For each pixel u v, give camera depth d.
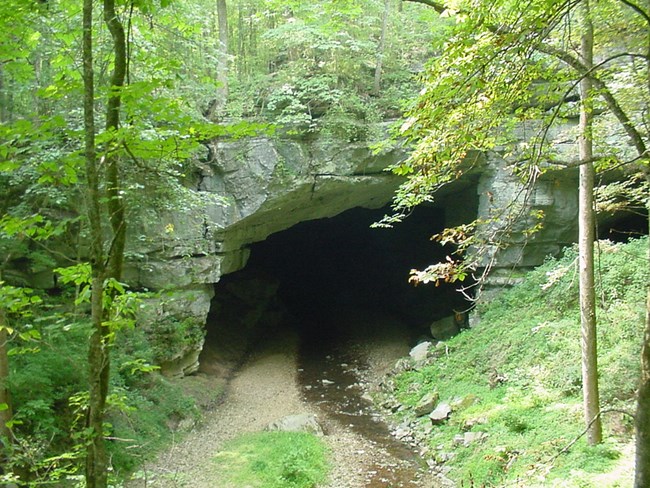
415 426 15.16
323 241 33.38
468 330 19.53
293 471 11.64
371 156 18.55
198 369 18.86
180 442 13.60
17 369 9.81
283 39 18.34
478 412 13.77
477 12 5.39
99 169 3.98
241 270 27.20
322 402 17.64
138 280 16.20
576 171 18.34
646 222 21.73
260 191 17.67
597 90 6.34
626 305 13.85
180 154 4.26
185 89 12.19
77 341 11.20
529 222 19.16
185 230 16.81
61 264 12.62
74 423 5.37
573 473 9.52
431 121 5.89
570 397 12.70
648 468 4.87
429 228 28.47
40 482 6.20
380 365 21.45
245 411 16.55
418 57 20.08
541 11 5.39
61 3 5.46
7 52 5.02
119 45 3.95
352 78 18.73
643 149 6.20
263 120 17.72
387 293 30.50
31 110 10.16
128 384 14.32
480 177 20.09
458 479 11.77
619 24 8.34
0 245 10.41
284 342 24.16
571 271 17.00
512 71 5.61
